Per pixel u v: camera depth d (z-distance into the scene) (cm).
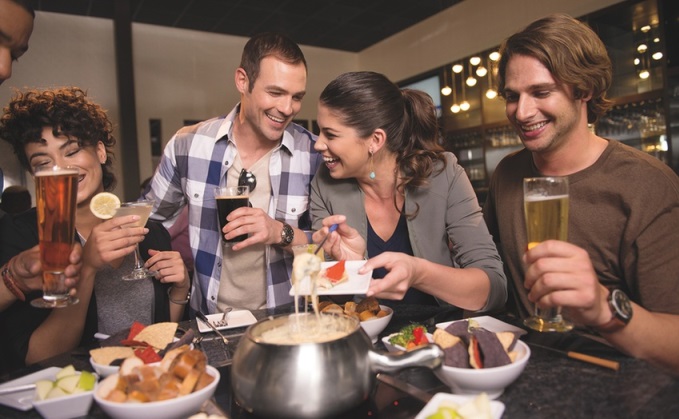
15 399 94
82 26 611
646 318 101
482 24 616
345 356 80
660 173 139
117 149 610
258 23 671
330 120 153
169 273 167
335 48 816
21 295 117
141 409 78
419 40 712
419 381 100
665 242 134
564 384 92
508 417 82
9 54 103
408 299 172
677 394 85
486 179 645
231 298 207
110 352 107
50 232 96
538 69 137
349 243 153
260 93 182
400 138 163
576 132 148
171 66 682
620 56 496
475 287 135
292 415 78
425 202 167
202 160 209
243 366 82
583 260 90
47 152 151
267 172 210
